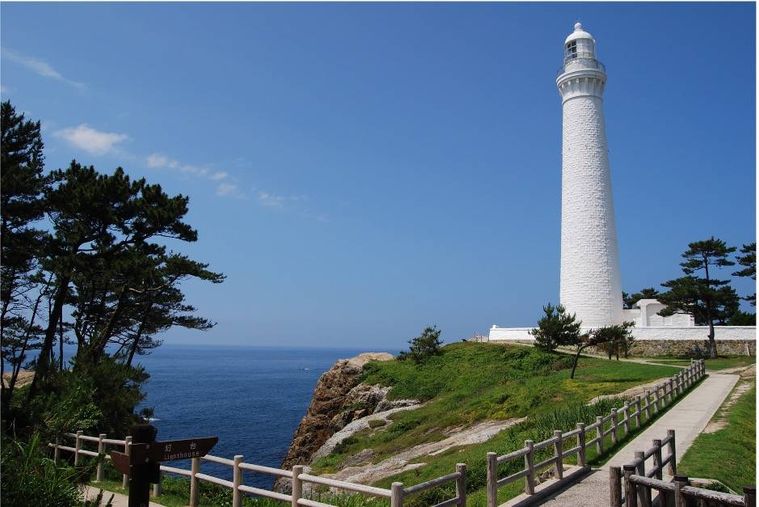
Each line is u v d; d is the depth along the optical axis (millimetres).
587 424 22547
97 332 30500
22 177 25828
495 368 48281
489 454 13148
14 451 11672
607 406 25656
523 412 31266
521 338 63812
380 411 45875
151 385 125938
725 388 33438
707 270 57594
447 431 32000
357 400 48344
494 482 13031
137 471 8938
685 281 56125
